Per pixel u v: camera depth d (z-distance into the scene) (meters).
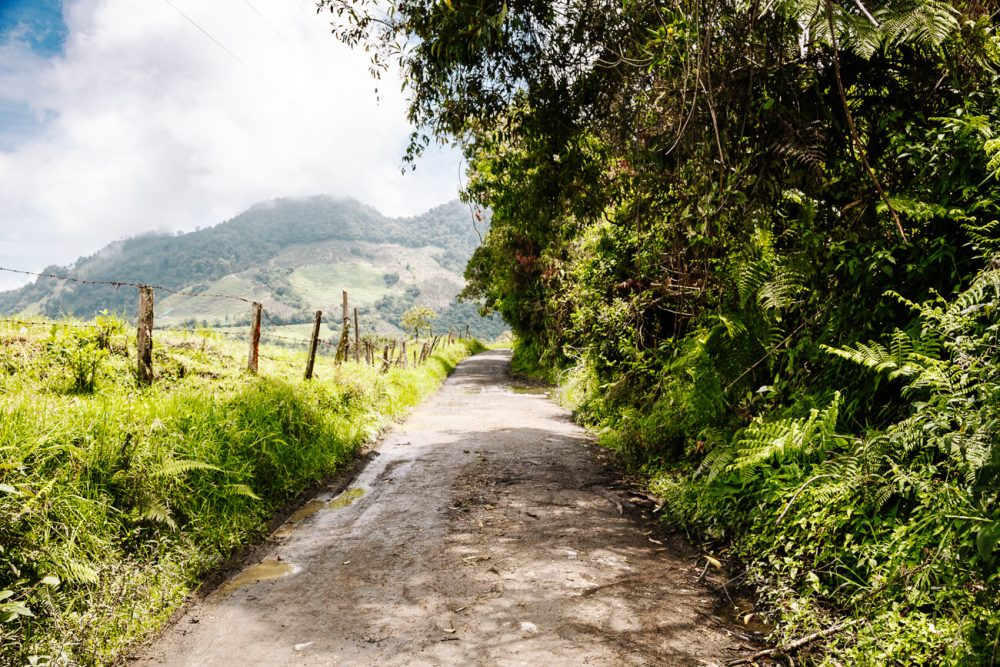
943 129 3.98
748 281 4.82
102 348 7.54
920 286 4.29
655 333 9.55
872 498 3.49
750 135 4.66
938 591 2.96
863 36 3.32
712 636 3.48
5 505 3.33
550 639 3.42
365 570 4.51
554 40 5.87
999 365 2.93
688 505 5.55
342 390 10.24
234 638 3.47
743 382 5.75
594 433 10.77
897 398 4.27
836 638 3.16
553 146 6.52
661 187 6.06
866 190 4.38
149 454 4.64
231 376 8.59
